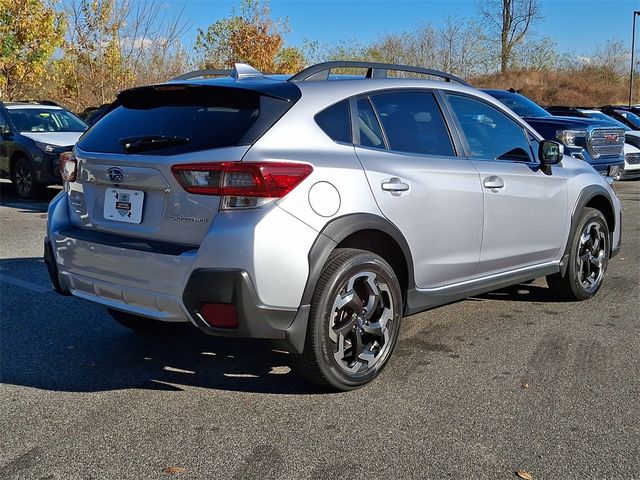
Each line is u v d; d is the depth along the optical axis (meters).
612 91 42.69
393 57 30.89
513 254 4.89
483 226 4.56
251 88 3.68
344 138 3.85
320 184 3.55
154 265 3.49
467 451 3.19
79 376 4.10
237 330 3.38
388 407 3.66
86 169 3.93
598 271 5.77
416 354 4.46
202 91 3.81
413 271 4.13
